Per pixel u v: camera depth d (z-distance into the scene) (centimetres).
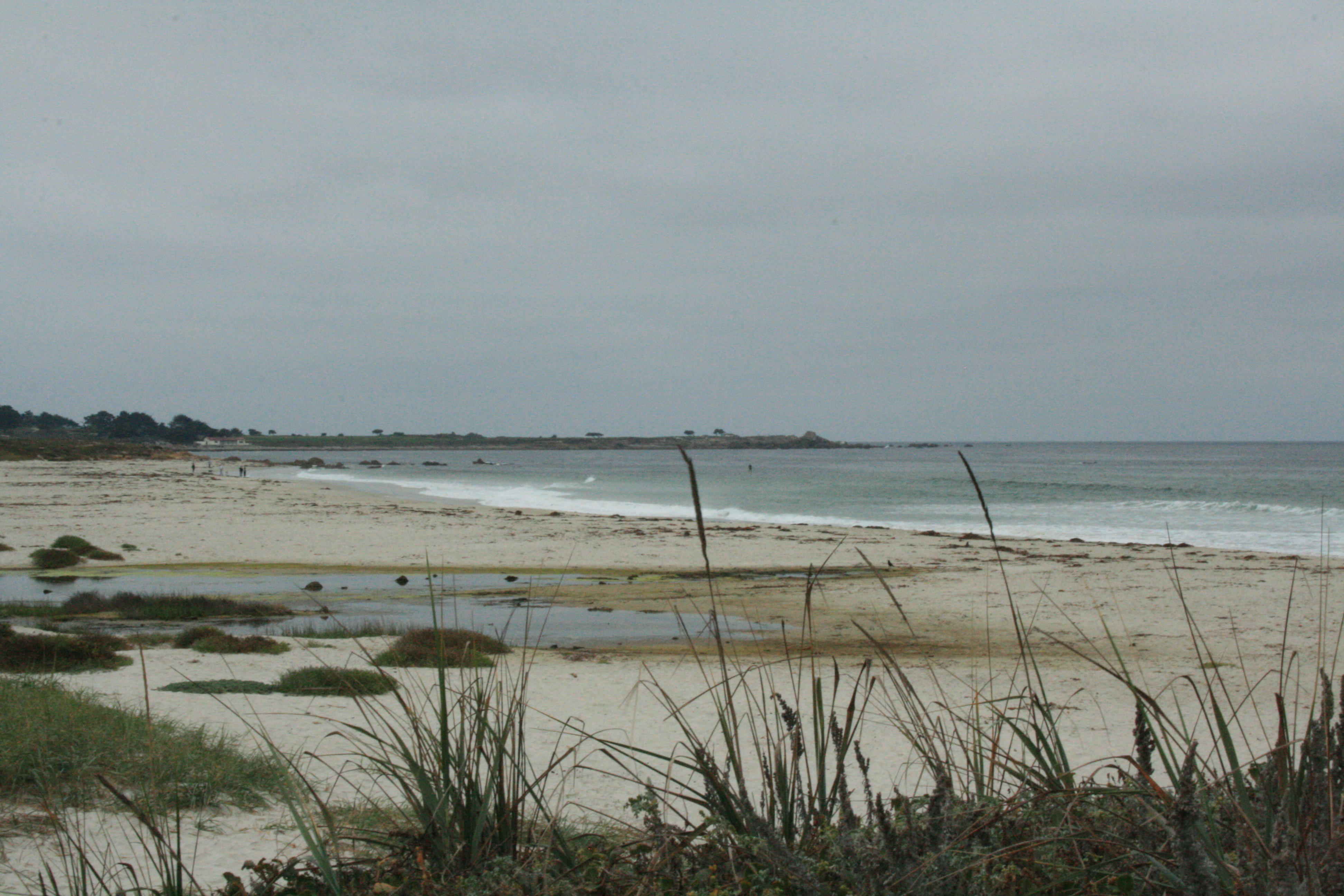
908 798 249
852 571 2405
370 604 1933
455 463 16188
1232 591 1944
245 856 440
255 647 1263
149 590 2147
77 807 442
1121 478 7981
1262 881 191
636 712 850
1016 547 2983
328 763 630
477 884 240
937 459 16588
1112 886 227
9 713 598
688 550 2914
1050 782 251
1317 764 209
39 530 3397
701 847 270
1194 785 195
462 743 274
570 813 486
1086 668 1181
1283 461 12975
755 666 270
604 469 12862
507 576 2361
